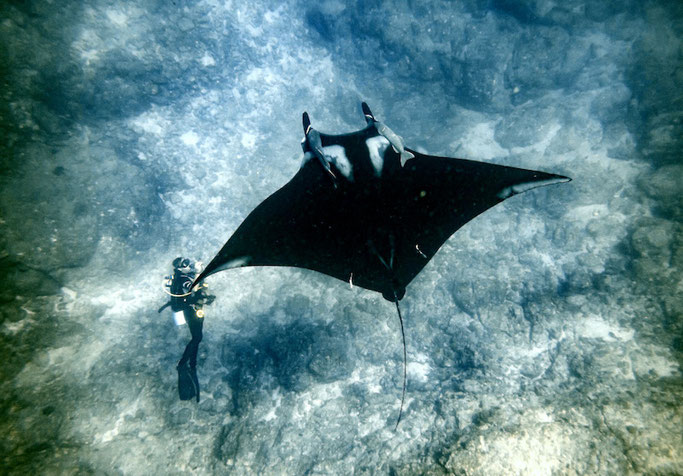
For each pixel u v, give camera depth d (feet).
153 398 20.80
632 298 23.66
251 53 39.01
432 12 38.52
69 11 30.17
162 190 31.48
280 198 9.29
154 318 25.43
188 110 35.42
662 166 29.22
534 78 36.68
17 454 17.16
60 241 24.43
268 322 25.71
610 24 36.32
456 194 9.40
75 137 28.19
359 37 41.09
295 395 21.33
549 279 26.37
